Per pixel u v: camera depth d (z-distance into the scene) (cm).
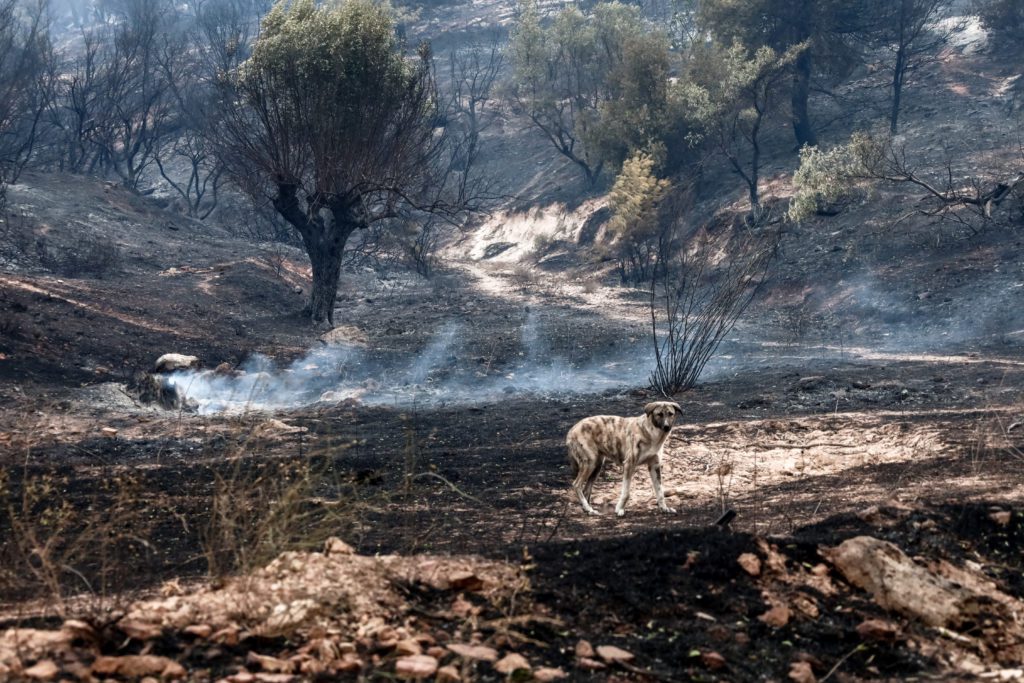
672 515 840
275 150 3066
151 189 6919
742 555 578
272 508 633
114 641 434
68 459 1250
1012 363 2105
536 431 1488
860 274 3584
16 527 693
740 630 511
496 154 7712
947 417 1378
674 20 6431
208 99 5988
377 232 5519
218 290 3703
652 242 5069
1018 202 3616
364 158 3102
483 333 3155
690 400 1816
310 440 1399
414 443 1370
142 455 1289
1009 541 661
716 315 2034
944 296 3148
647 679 447
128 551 689
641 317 3659
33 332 2242
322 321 3384
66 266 3703
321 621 467
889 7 5219
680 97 5209
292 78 3039
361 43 3052
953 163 4344
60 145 6088
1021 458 995
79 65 6700
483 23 10375
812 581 569
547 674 435
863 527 649
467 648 452
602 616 512
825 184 3959
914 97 5478
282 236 5453
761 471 1112
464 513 860
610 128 5462
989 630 550
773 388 1886
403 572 537
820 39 5194
